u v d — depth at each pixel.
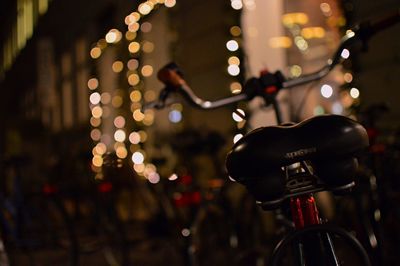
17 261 6.95
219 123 8.65
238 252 5.69
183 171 7.95
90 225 7.31
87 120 16.86
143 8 10.80
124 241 6.64
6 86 32.47
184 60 10.02
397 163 5.03
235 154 1.89
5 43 33.56
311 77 2.74
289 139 1.86
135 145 11.64
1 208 7.02
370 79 6.64
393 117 6.37
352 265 3.36
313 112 7.37
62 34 20.23
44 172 12.28
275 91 2.72
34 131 15.59
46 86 21.67
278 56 7.75
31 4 25.81
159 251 6.95
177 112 9.89
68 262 6.50
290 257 2.35
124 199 8.09
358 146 1.87
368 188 4.51
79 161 10.16
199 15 9.44
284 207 2.11
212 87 9.05
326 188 1.92
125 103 12.63
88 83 15.63
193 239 4.88
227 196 5.83
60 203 6.61
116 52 13.28
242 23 8.03
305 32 7.79
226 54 8.58
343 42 2.65
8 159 7.45
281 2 7.79
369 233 4.37
